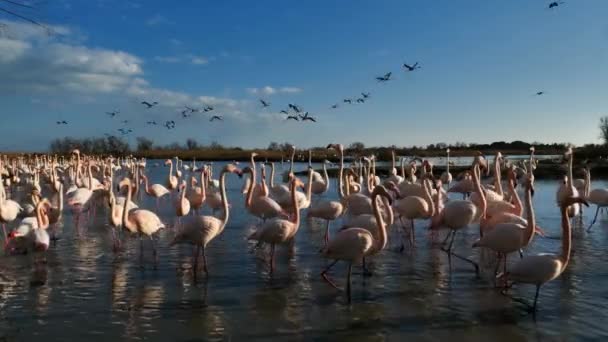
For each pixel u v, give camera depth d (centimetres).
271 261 1159
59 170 4397
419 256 1324
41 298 991
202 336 818
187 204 1739
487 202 1404
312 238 1590
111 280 1112
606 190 1764
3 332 829
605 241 1500
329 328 849
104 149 7356
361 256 984
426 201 1431
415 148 7450
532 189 1018
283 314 912
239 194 3012
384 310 929
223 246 1459
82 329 843
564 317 887
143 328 849
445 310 926
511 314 902
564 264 884
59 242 1512
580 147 7294
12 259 1294
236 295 1015
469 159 7112
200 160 9256
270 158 8681
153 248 1343
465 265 1231
